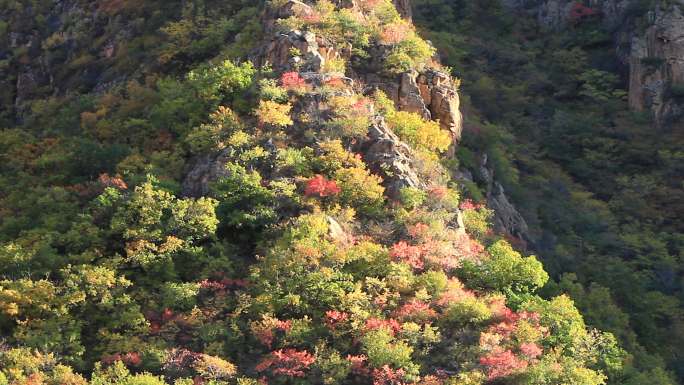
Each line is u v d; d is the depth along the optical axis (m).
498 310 44.69
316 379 40.84
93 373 40.53
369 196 49.47
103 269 44.94
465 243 49.81
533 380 40.91
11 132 65.19
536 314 45.19
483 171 63.34
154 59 68.06
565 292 56.56
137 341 42.47
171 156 53.62
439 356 42.38
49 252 47.56
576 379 41.84
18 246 47.81
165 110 56.72
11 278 46.22
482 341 42.25
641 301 59.84
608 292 57.72
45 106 70.75
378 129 53.22
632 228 68.19
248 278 45.53
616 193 72.38
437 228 48.69
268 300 43.72
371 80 58.72
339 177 50.00
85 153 56.38
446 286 45.22
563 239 64.75
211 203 48.66
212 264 46.28
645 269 63.75
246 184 49.09
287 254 45.06
